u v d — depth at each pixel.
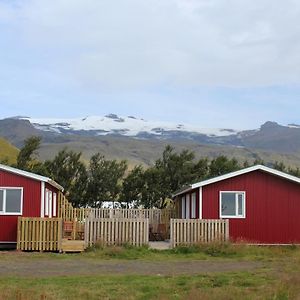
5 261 22.06
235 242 28.98
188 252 25.95
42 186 29.66
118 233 26.72
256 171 31.38
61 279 16.53
